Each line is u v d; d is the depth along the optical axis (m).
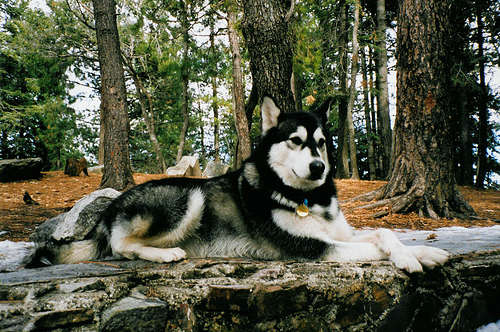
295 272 2.48
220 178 3.32
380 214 6.23
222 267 2.47
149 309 2.07
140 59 19.30
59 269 2.42
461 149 17.28
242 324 2.22
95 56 18.42
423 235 4.45
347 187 10.98
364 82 17.34
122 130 8.12
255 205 2.99
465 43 15.83
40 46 16.53
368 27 18.81
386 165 17.06
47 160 23.17
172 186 3.10
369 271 2.53
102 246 3.01
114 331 1.95
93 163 29.03
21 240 4.69
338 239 3.10
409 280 2.63
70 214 3.52
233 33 12.94
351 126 15.39
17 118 18.81
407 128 6.63
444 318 2.76
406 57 6.54
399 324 2.64
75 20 17.44
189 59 18.33
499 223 5.83
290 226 2.82
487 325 3.05
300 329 2.32
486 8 15.26
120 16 17.02
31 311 1.85
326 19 15.65
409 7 6.46
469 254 3.05
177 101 22.31
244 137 12.19
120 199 3.06
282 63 6.38
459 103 17.06
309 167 2.74
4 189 9.80
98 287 2.14
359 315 2.50
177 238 2.98
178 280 2.34
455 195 6.41
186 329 2.17
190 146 30.20
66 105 19.05
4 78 20.80
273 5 6.36
